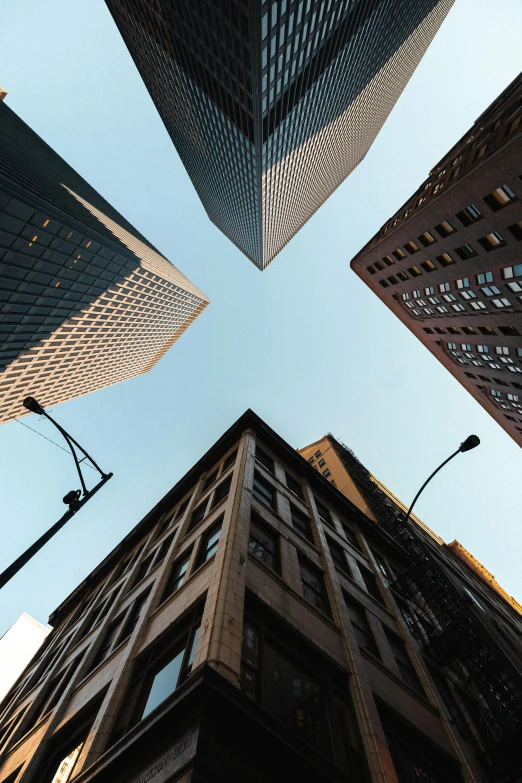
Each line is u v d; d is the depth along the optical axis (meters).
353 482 54.75
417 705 20.56
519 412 69.94
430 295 63.12
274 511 25.09
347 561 28.20
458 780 18.47
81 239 96.94
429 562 32.34
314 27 65.56
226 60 67.25
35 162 108.19
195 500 30.27
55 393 133.50
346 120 119.44
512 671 23.89
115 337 138.00
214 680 12.02
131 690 17.55
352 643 19.73
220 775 10.44
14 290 90.06
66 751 18.86
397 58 124.62
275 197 104.75
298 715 14.73
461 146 58.97
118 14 91.94
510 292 47.81
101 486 14.66
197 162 124.75
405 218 59.56
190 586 19.08
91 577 41.38
